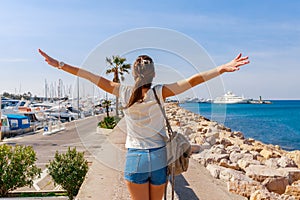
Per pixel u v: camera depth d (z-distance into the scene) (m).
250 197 4.50
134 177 2.61
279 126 45.16
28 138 28.39
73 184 8.88
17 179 9.56
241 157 6.90
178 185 4.40
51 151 19.86
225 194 4.19
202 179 4.79
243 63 2.56
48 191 10.11
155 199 2.71
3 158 9.59
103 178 4.94
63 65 2.65
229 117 63.59
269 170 5.98
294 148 24.72
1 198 9.34
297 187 5.38
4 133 32.94
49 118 50.34
